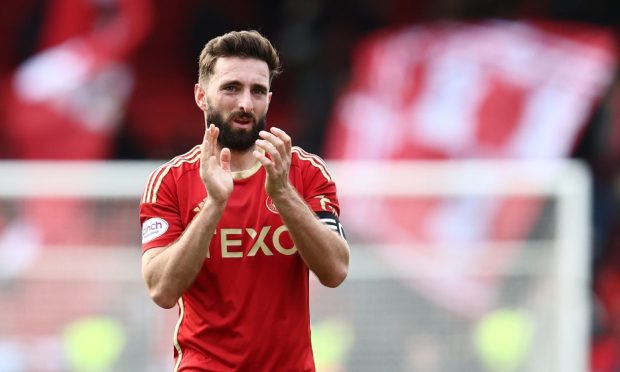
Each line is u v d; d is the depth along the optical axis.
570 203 26.88
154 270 14.91
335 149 33.62
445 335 26.38
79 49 35.53
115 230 25.91
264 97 15.12
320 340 26.05
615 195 35.31
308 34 37.97
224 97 14.90
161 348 25.53
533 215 26.81
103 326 25.62
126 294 25.72
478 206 26.72
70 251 25.75
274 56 15.22
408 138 32.75
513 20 36.25
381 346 26.14
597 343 31.98
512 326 26.53
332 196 15.80
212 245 15.27
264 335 15.31
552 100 32.91
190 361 15.50
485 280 26.55
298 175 15.73
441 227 26.62
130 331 25.59
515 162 30.23
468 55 33.31
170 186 15.61
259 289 15.30
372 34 36.81
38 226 25.80
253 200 15.35
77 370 25.48
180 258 14.59
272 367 15.40
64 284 25.67
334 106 36.88
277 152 14.31
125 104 35.78
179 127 36.50
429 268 26.47
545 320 26.64
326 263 14.91
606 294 33.81
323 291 26.14
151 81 36.50
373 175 26.64
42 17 36.59
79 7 35.78
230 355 15.36
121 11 35.84
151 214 15.57
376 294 26.27
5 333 25.48
